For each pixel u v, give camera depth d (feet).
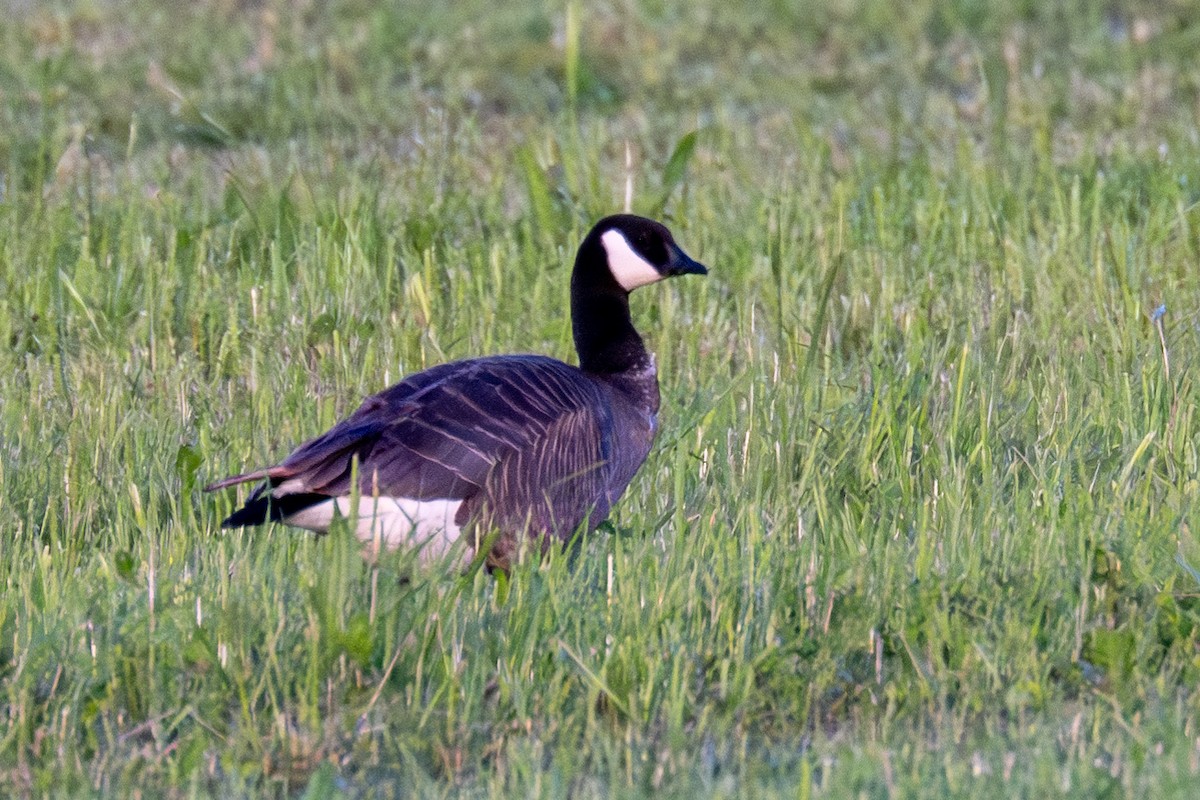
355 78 76.28
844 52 82.79
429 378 32.53
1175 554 30.81
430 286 47.14
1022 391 40.06
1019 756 25.32
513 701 27.20
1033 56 79.25
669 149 66.85
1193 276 48.26
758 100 75.66
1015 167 60.23
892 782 24.20
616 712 27.09
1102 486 34.01
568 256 49.60
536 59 79.46
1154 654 28.60
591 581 31.40
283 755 25.81
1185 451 35.91
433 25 85.15
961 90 76.07
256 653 28.94
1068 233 51.72
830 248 51.26
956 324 44.32
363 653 27.35
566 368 34.06
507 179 61.67
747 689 27.12
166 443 38.11
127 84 74.95
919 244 53.11
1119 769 24.62
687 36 83.71
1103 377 40.22
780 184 57.67
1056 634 28.89
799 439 37.09
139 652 27.78
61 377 41.24
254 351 42.80
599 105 75.15
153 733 26.45
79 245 51.13
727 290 50.34
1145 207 56.39
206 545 32.60
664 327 45.60
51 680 27.96
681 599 29.37
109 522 34.06
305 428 38.78
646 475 37.29
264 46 80.69
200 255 49.11
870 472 35.55
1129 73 75.05
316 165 61.26
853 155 63.46
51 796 24.95
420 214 54.39
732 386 39.29
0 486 35.04
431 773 26.05
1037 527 32.14
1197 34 80.89
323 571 27.78
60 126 64.80
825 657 28.22
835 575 30.30
